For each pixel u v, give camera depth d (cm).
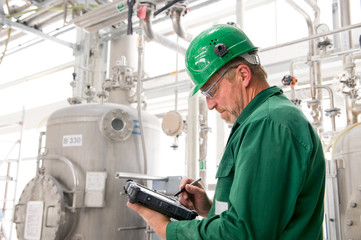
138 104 220
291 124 69
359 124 165
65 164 210
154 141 235
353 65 199
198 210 109
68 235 204
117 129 216
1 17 325
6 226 529
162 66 405
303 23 302
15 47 439
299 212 72
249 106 81
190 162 242
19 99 591
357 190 151
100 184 202
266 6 329
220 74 84
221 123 321
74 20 269
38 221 201
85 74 344
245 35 88
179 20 216
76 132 212
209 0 312
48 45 491
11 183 580
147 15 217
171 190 208
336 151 165
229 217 67
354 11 271
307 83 278
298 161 67
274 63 300
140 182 216
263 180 65
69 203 204
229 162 79
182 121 257
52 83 537
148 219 84
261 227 64
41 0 338
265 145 68
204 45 86
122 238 206
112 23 262
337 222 156
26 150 561
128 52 296
